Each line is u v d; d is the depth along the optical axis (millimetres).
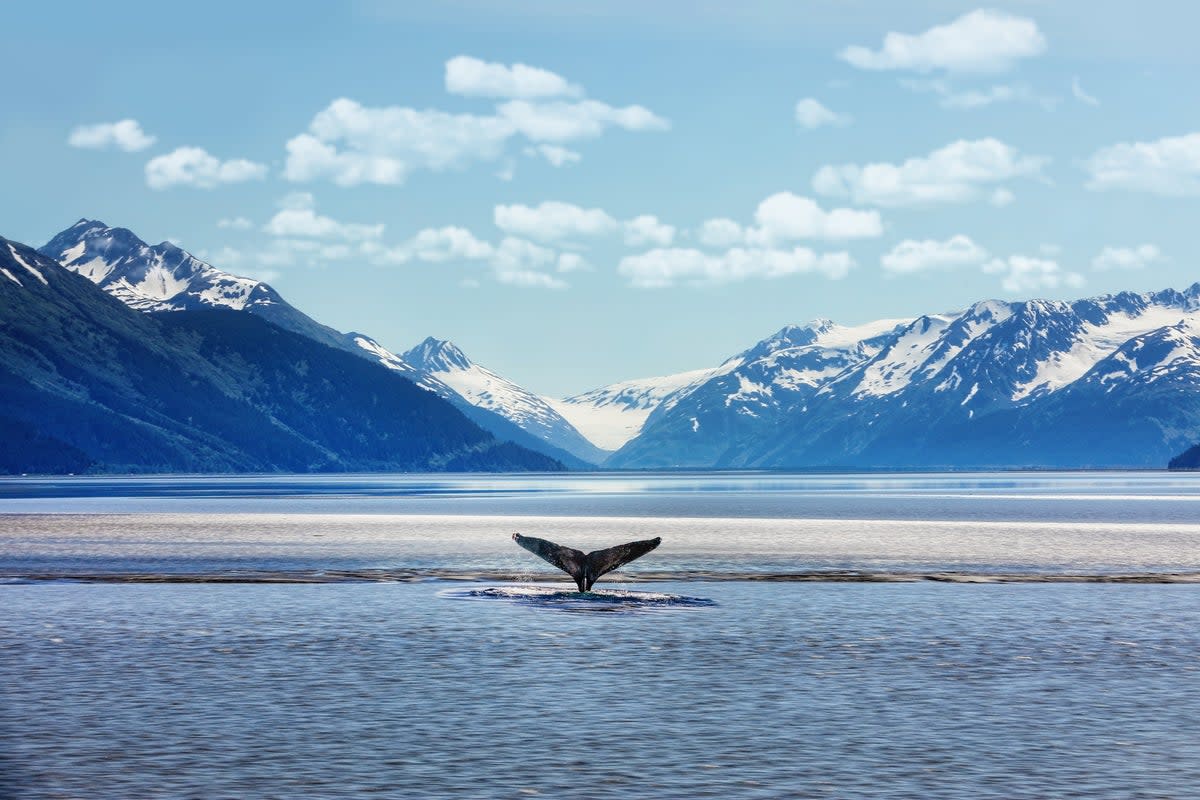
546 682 73562
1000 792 50688
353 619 100875
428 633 93000
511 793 50438
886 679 74750
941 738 59781
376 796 49969
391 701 67812
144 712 64750
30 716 63656
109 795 49938
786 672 77125
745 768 54219
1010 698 69062
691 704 67312
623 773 53406
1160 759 55875
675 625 98188
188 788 50906
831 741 59188
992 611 108375
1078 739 59625
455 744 58344
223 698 68250
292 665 78812
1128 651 85125
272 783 51719
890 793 50531
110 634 92000
